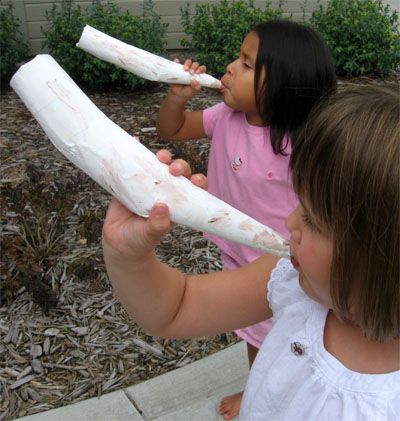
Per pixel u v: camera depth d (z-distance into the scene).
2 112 5.00
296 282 1.08
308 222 0.81
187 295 1.16
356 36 6.10
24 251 2.82
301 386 0.96
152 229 0.83
